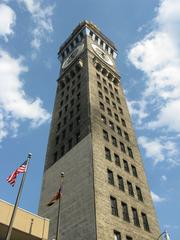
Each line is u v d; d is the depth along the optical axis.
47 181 52.53
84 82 66.25
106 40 91.62
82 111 57.97
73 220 39.47
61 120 64.94
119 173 47.09
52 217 44.47
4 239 28.98
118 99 70.50
